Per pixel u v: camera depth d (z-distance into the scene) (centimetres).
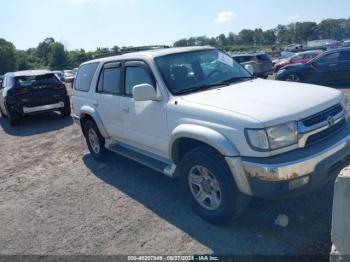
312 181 321
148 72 443
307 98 359
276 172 306
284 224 360
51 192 527
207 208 378
